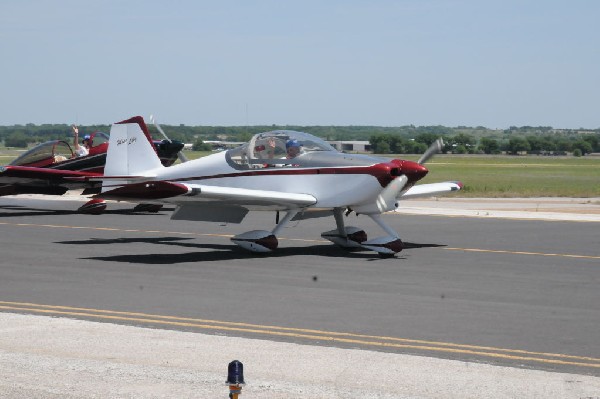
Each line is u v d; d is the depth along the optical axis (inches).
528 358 313.3
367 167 602.5
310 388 263.7
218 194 576.7
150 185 573.9
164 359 297.4
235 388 212.4
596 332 359.6
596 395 261.4
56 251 625.0
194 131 7062.0
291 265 561.9
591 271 546.6
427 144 7199.8
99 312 394.9
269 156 639.8
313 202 616.7
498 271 542.6
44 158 965.2
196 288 466.9
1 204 1106.1
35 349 309.6
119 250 635.5
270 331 356.2
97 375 274.2
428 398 255.9
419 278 510.0
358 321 378.9
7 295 438.9
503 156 7032.5
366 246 606.9
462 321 381.1
